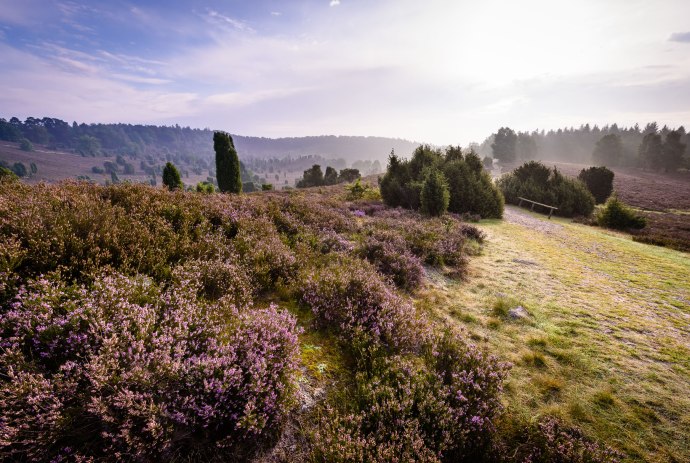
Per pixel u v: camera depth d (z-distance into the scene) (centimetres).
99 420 224
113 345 254
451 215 1778
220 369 274
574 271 928
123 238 466
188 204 742
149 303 342
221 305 408
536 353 465
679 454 316
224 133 3991
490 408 324
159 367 249
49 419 203
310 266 647
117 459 212
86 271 383
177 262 490
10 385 208
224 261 545
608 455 291
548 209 2681
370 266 694
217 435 260
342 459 239
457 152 2456
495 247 1164
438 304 623
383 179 2183
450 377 360
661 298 753
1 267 325
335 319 465
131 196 667
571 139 18425
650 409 373
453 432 283
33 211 438
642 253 1270
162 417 233
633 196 5494
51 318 275
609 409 370
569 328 561
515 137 14200
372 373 356
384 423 285
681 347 520
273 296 518
